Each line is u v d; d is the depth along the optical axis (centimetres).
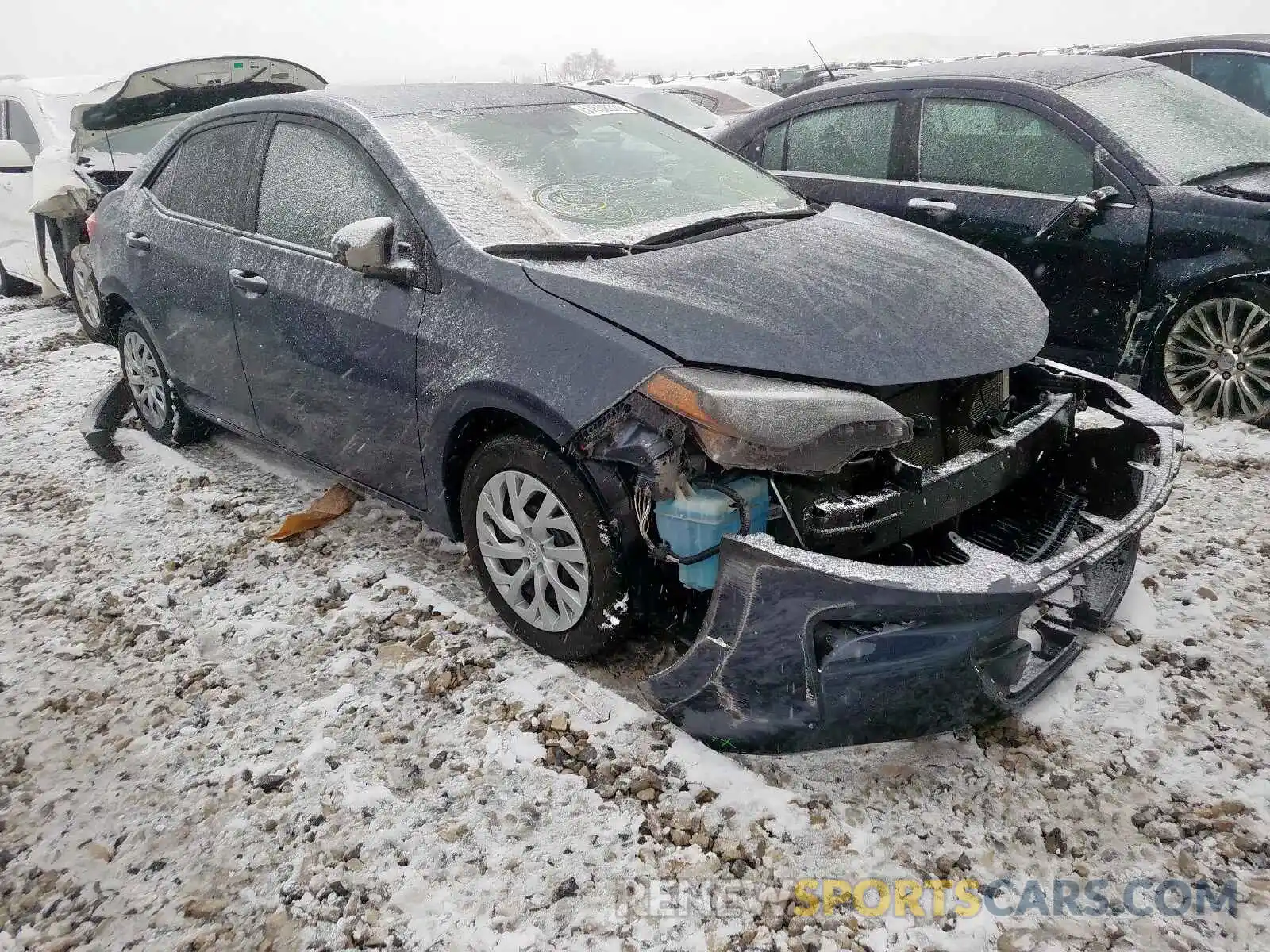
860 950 196
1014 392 316
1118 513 285
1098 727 253
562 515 271
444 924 206
